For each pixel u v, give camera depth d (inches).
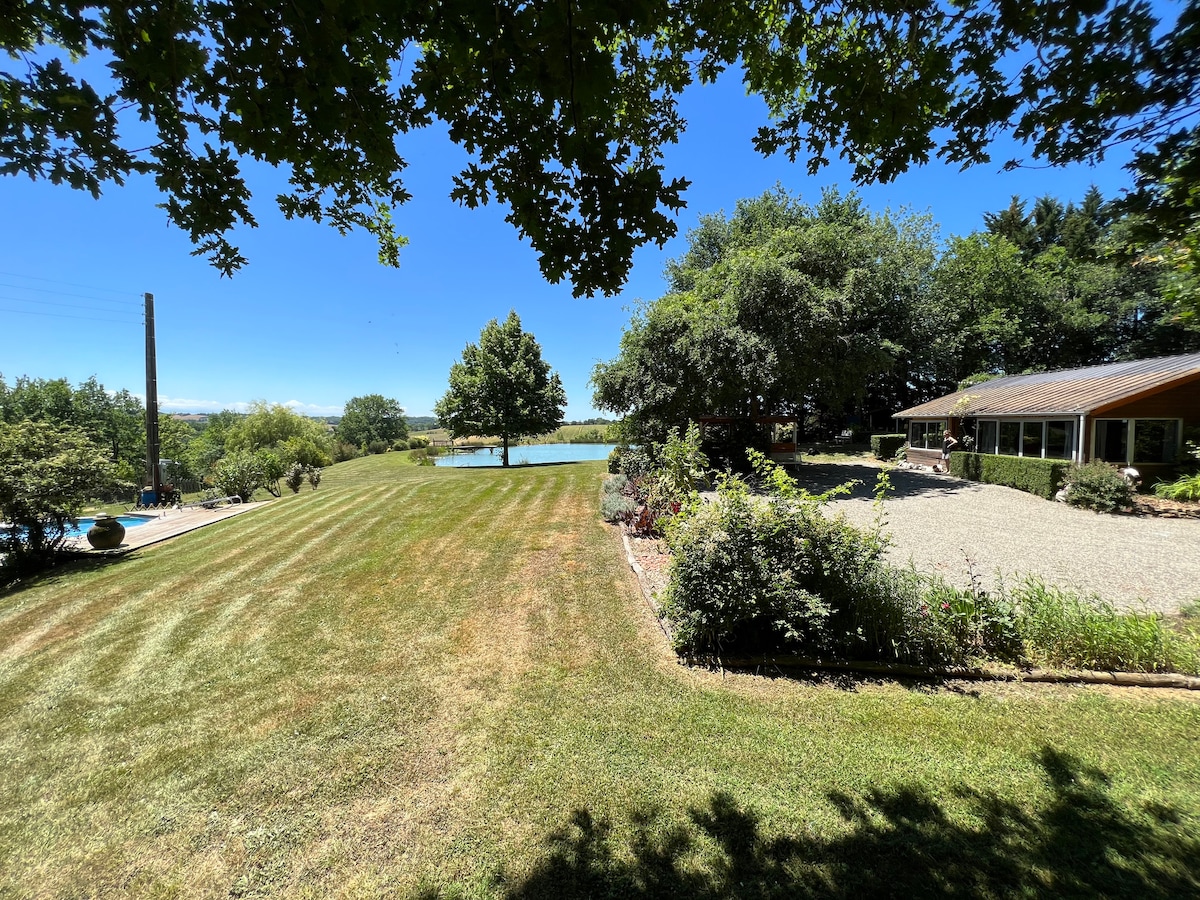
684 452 358.9
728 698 146.1
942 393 1122.0
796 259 598.2
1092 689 147.1
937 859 89.4
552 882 87.9
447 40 74.7
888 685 152.3
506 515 419.2
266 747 128.1
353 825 102.4
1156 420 490.6
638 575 252.4
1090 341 1027.9
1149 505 435.5
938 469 690.2
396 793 111.0
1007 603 174.2
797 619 165.0
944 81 100.8
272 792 112.3
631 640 185.8
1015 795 104.8
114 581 275.1
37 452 321.4
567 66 70.3
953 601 169.9
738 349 545.6
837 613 165.5
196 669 171.2
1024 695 144.7
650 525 332.5
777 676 158.7
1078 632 159.5
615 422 713.6
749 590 164.4
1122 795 104.0
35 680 166.6
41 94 79.5
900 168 117.6
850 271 610.2
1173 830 94.3
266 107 81.6
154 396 627.2
